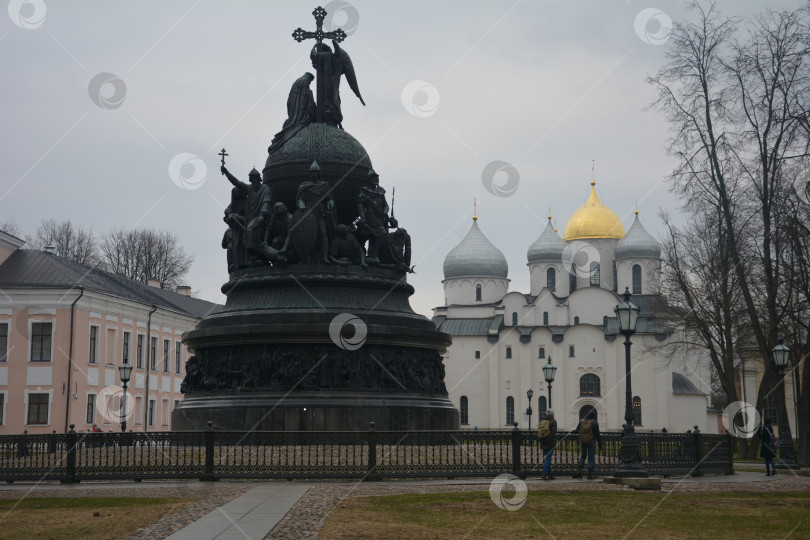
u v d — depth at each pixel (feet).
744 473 114.01
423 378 107.76
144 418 223.92
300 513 59.62
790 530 56.24
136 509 62.85
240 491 73.46
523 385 392.88
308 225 108.88
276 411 100.42
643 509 65.31
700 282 193.57
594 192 442.09
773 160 132.16
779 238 132.67
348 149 114.42
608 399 381.40
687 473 100.01
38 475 82.89
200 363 108.78
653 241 418.31
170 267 280.51
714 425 387.75
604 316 401.49
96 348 211.20
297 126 116.26
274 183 113.39
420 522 56.75
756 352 211.20
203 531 52.34
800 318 156.87
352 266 109.40
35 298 202.08
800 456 137.39
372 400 102.01
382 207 113.80
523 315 412.57
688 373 376.48
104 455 88.94
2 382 201.67
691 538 52.65
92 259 270.87
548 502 67.97
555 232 442.50
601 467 91.66
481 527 55.31
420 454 87.30
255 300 108.58
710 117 139.13
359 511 61.00
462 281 439.22
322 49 118.62
